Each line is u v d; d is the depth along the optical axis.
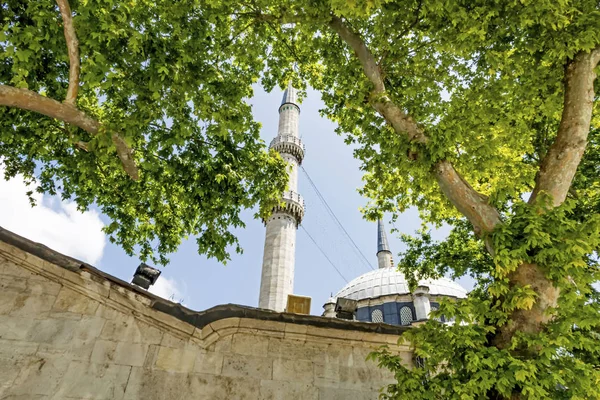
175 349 6.48
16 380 5.56
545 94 8.21
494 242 5.34
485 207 6.29
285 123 46.47
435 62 9.81
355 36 9.01
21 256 6.40
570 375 4.25
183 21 8.02
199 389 6.20
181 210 12.34
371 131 9.69
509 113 8.78
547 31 7.21
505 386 4.36
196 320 6.80
